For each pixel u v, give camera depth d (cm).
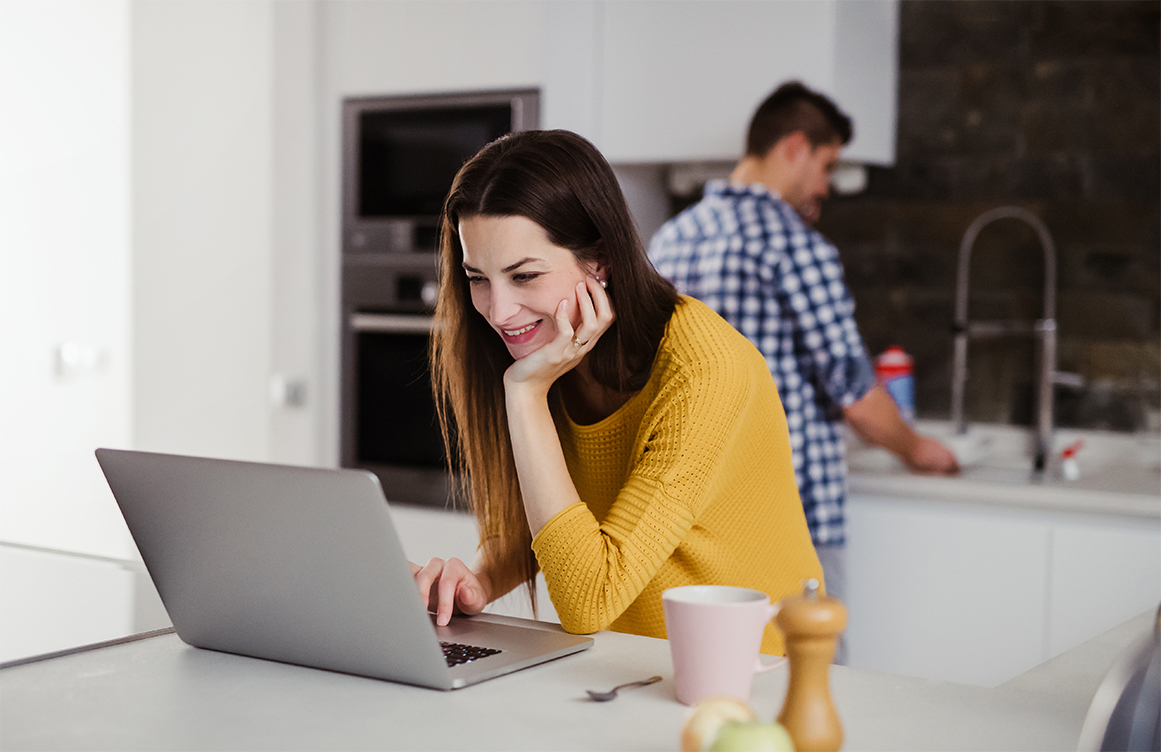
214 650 112
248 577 104
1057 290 311
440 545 305
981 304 320
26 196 330
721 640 91
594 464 140
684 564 131
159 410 332
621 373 133
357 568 97
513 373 125
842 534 256
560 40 293
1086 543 239
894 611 260
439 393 154
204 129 323
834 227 334
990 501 252
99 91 329
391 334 309
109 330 335
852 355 252
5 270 326
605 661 108
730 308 251
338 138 314
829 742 80
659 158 290
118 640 115
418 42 304
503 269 125
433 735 86
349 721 89
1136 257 302
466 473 152
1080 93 305
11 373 329
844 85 282
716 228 254
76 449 337
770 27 277
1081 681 103
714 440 121
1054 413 314
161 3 323
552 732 87
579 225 125
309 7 309
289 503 98
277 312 319
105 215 332
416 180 305
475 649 111
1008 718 92
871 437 262
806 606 80
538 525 120
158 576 111
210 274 325
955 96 318
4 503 329
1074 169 307
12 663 105
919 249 325
